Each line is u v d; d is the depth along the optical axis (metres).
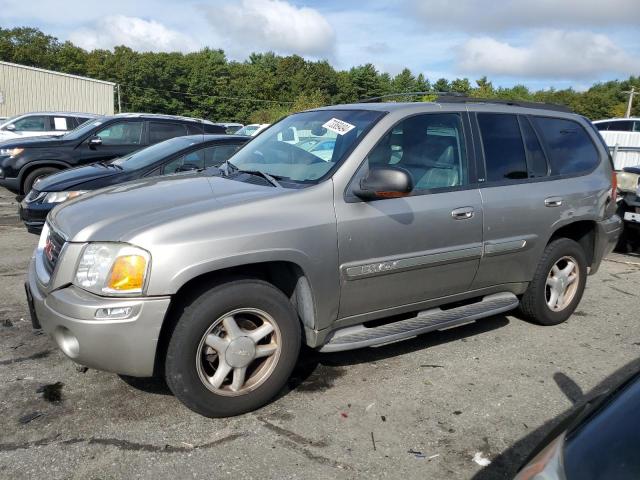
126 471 2.79
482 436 3.19
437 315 4.09
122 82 83.00
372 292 3.69
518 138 4.55
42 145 9.68
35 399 3.42
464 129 4.25
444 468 2.90
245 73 89.88
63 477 2.73
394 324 3.89
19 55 90.12
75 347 3.02
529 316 4.90
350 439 3.12
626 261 7.68
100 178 6.71
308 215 3.38
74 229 3.18
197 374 3.12
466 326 4.93
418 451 3.03
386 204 3.66
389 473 2.84
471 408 3.49
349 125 3.95
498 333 4.78
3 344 4.18
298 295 3.53
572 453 1.60
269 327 3.33
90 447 2.97
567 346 4.54
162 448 2.98
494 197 4.21
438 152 4.06
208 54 94.12
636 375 1.84
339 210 3.49
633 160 14.07
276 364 3.37
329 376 3.87
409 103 4.13
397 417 3.36
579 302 5.21
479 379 3.89
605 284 6.49
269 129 4.73
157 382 3.67
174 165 7.18
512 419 3.38
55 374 3.74
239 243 3.11
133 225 3.07
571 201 4.72
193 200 3.37
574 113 5.18
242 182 3.76
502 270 4.39
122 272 2.93
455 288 4.17
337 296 3.53
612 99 91.12
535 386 3.81
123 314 2.93
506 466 2.93
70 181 6.64
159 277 2.93
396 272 3.73
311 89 87.06
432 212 3.84
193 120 10.88
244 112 85.94
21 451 2.91
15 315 4.77
